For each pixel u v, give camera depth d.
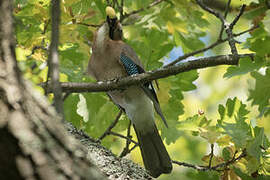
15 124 3.39
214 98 16.09
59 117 3.74
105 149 6.31
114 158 6.16
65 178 3.53
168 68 7.94
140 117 9.39
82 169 3.75
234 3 12.20
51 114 3.72
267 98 7.40
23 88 3.59
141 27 11.40
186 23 11.09
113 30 10.02
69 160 3.67
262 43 7.17
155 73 7.97
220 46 14.89
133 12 10.32
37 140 3.47
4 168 3.30
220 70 16.42
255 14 8.66
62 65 9.74
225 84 16.22
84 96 10.13
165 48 10.91
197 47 11.84
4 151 3.31
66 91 8.22
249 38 8.41
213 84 16.34
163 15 10.77
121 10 10.16
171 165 8.59
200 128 8.14
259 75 7.37
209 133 7.84
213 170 8.10
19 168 3.33
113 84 8.10
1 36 3.61
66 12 8.28
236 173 8.04
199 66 7.86
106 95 10.34
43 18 8.49
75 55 9.73
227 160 7.93
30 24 9.02
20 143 3.37
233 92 16.03
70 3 8.21
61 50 9.63
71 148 3.75
